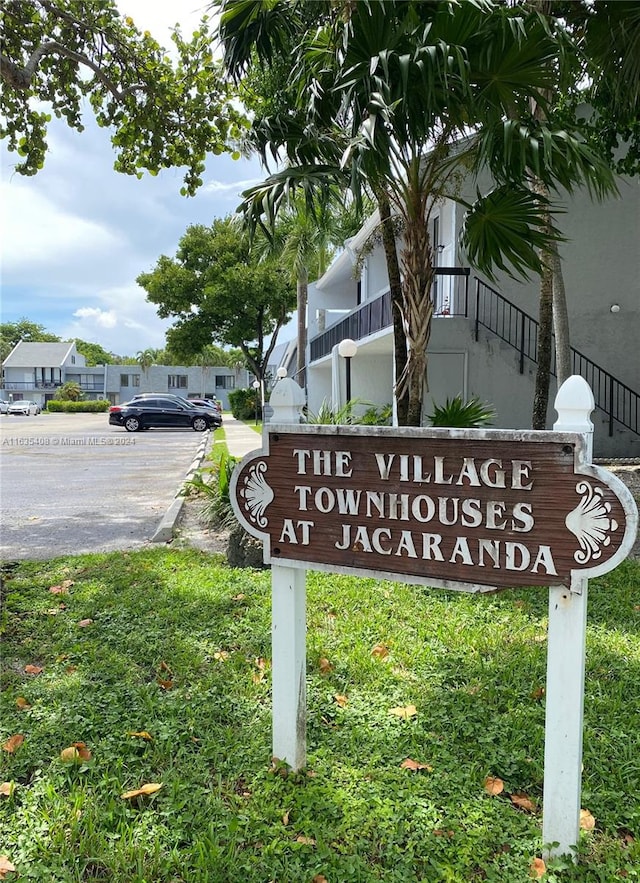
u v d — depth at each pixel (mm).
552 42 4246
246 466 2537
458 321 10898
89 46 6484
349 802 2312
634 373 12016
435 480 2137
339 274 22375
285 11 4867
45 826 2166
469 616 4219
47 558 6145
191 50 6582
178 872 1990
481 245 5301
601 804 2318
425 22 4223
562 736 2006
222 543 6707
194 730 2809
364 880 1943
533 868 1994
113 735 2748
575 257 11875
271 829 2166
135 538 7098
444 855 2061
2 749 2660
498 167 4742
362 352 16344
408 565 2203
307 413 7195
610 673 3383
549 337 8281
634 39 6043
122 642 3812
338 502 2336
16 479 11953
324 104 4723
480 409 6086
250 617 4211
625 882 1938
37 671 3471
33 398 64812
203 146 7078
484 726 2846
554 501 1920
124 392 61938
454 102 4469
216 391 62938
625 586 4926
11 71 5461
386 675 3340
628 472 9414
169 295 30750
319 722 2885
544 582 1954
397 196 5777
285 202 4434
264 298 29531
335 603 4461
